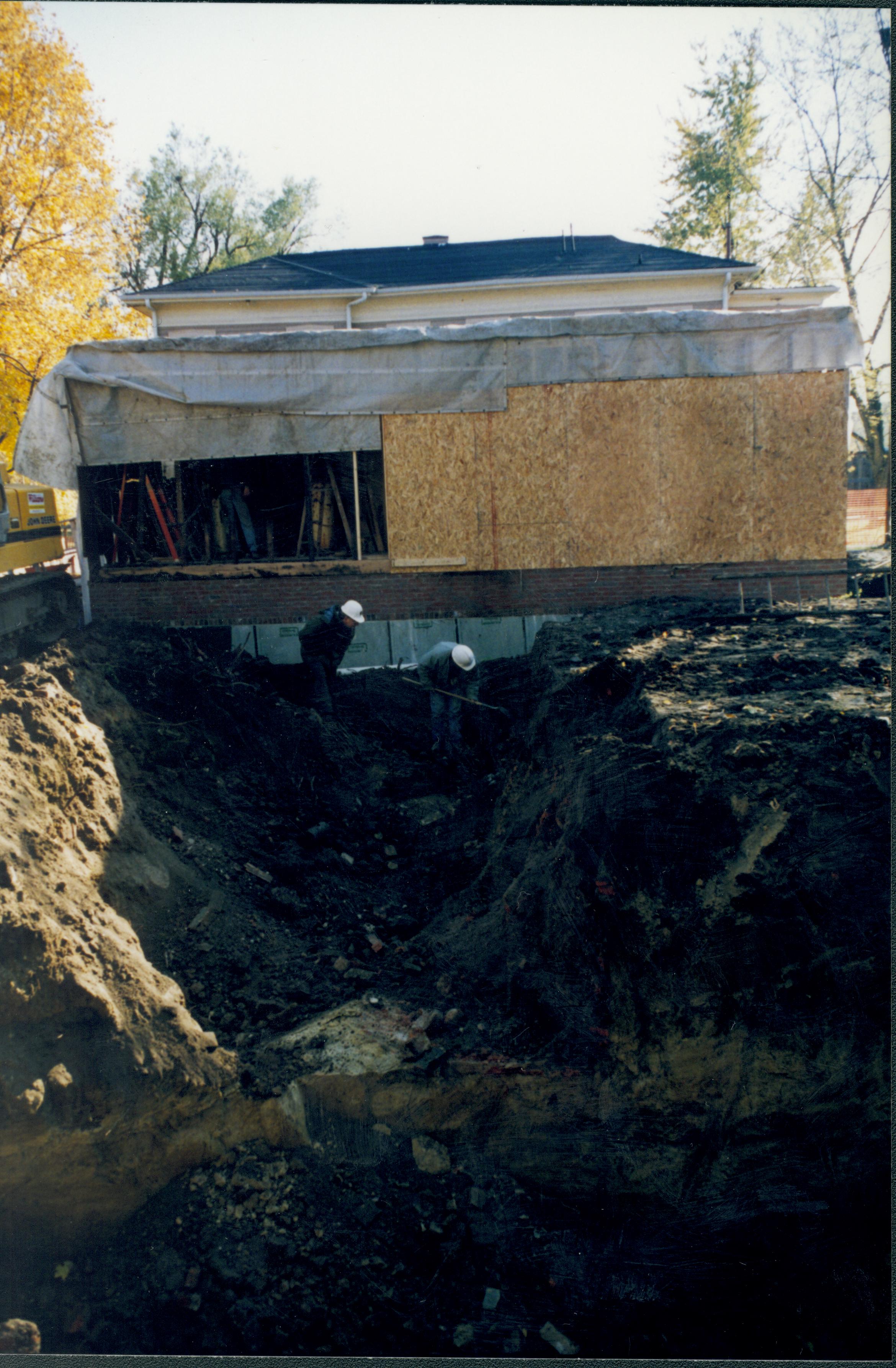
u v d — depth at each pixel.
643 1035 4.51
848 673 5.99
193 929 5.24
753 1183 4.32
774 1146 4.33
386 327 13.73
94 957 4.32
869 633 7.36
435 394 9.21
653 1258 4.23
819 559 9.33
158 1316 3.83
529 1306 4.04
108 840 5.16
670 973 4.49
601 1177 4.39
